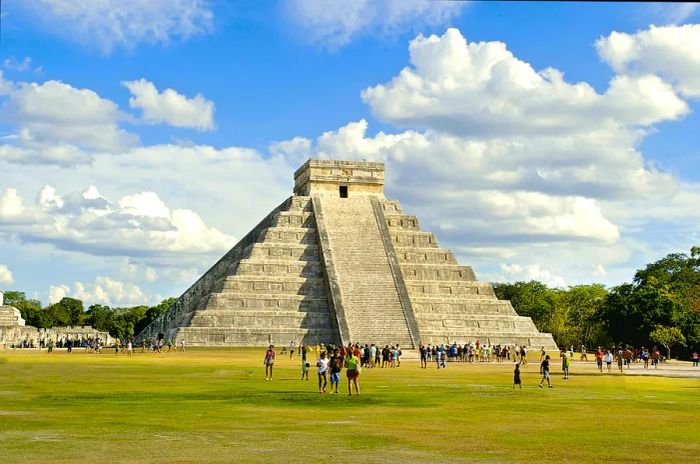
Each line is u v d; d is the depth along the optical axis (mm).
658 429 26844
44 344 164625
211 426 26578
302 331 107562
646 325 115312
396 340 103750
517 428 26844
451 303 116312
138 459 19969
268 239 118188
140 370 61531
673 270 149750
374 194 127312
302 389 43312
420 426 27172
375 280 111875
